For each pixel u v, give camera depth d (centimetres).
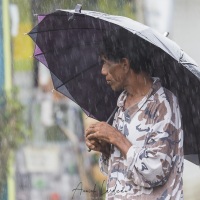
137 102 1052
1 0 2294
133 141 1033
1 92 2095
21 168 2183
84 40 1128
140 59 1054
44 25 1097
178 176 1027
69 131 2286
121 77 1060
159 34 1032
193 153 1142
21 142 2080
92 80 1170
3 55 2286
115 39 1056
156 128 1023
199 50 2472
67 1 2269
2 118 2038
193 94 1083
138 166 1003
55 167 2269
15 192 2166
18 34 2297
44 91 2303
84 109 1186
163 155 1005
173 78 1083
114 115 1144
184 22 2478
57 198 2250
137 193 1024
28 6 2291
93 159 2230
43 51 1142
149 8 2323
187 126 1120
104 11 2294
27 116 2233
